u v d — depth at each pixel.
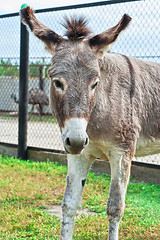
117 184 2.69
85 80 2.10
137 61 3.28
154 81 3.25
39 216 3.52
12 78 11.31
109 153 2.74
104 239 3.00
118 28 2.34
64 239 2.74
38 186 4.66
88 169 2.91
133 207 3.94
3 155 6.91
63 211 2.78
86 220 3.38
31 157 6.49
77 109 2.03
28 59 6.34
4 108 11.98
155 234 3.14
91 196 4.25
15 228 3.21
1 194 4.21
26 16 2.46
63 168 5.69
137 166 5.23
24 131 6.41
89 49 2.26
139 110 2.95
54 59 2.22
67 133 2.01
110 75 2.76
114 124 2.65
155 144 3.28
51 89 2.43
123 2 5.20
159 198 4.32
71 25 2.42
